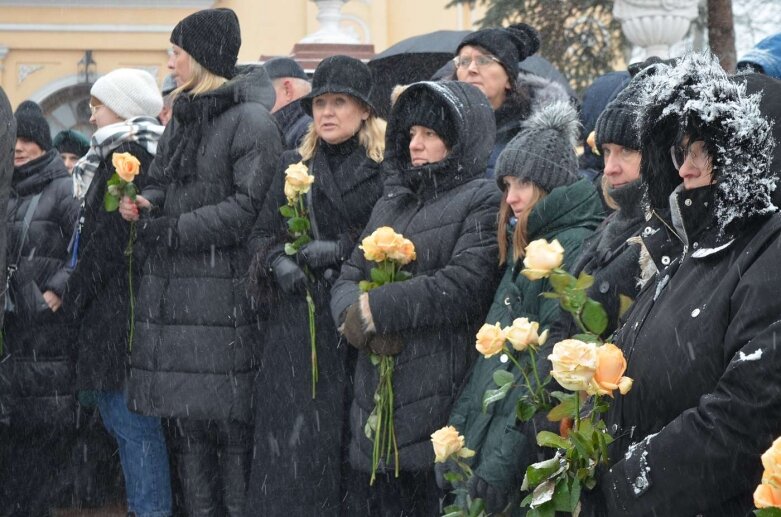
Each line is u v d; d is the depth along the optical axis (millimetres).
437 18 33969
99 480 9414
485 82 7867
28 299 9133
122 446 8609
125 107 9031
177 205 8281
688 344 4168
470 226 6801
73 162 12078
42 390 9125
